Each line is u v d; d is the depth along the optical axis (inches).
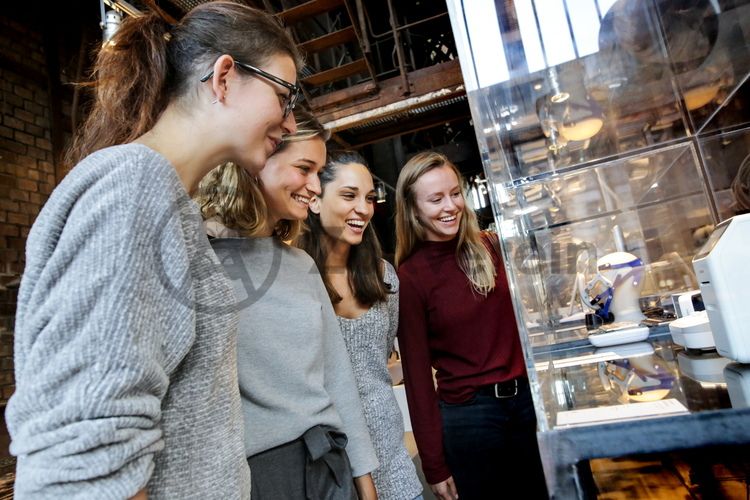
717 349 21.6
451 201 49.9
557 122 35.0
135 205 16.4
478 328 48.0
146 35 22.3
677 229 41.7
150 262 16.5
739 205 37.3
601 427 15.6
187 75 22.0
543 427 16.3
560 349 33.8
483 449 46.6
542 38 29.3
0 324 118.3
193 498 18.7
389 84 107.3
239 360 29.5
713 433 14.9
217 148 22.5
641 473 27.5
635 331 32.2
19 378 14.4
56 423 13.2
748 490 25.3
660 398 17.7
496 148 25.9
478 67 25.8
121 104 21.9
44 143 136.3
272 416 29.2
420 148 188.2
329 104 110.7
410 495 43.1
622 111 37.2
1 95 127.0
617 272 38.4
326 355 36.9
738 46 31.9
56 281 14.9
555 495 15.7
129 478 14.3
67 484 13.2
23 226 127.5
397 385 91.4
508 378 47.1
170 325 17.1
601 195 42.9
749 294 20.1
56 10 145.0
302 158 34.7
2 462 94.2
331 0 91.7
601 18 29.8
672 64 33.1
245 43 22.6
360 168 47.1
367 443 36.1
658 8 30.0
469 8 26.2
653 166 41.6
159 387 16.3
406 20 134.5
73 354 13.8
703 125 39.0
